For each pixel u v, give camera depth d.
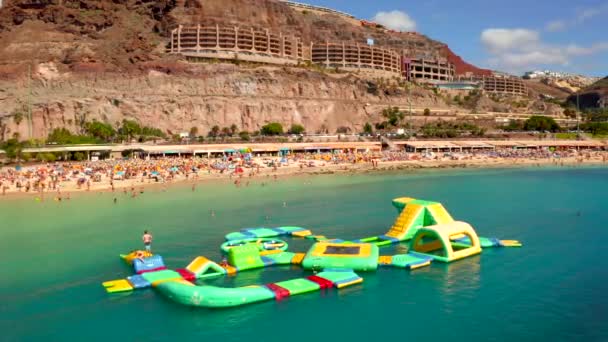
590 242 50.88
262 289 36.00
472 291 36.88
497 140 184.75
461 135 193.25
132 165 119.94
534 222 61.66
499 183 102.69
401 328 30.81
